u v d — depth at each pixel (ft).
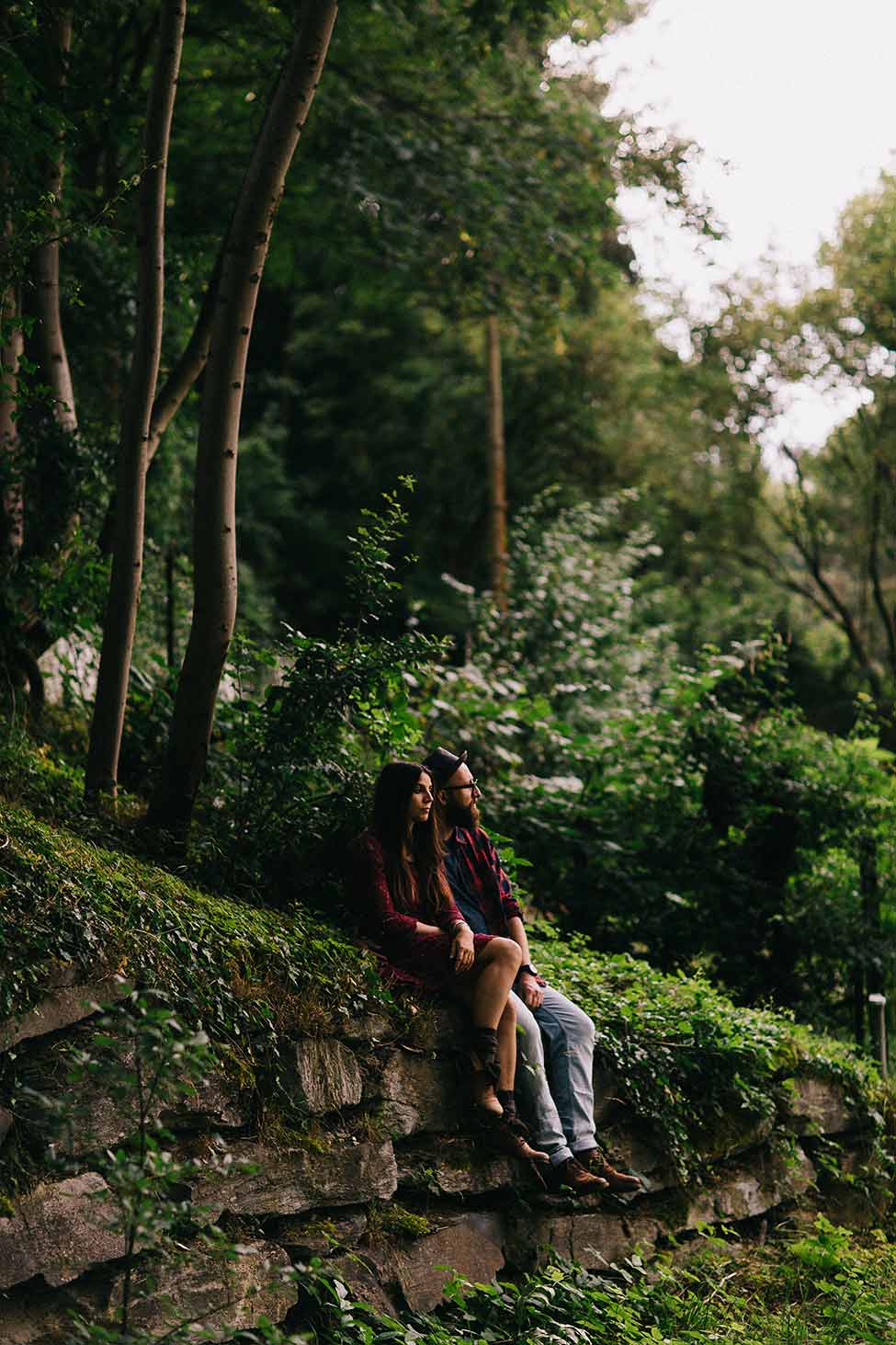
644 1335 17.44
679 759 31.71
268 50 38.91
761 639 33.91
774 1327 19.06
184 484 40.65
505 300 47.44
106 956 15.16
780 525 85.25
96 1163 14.29
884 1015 30.83
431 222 46.14
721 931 30.27
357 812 21.01
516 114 45.96
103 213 20.97
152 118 21.25
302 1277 15.70
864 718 33.86
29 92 21.85
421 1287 17.25
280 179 20.30
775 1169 23.94
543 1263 18.95
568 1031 19.83
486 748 31.42
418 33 42.45
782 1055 24.53
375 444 88.94
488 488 84.23
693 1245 21.53
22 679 24.31
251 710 22.39
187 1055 11.76
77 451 25.22
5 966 14.16
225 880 19.65
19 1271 13.30
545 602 46.52
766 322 76.07
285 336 92.38
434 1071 18.52
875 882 31.55
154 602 32.71
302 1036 16.94
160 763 24.52
